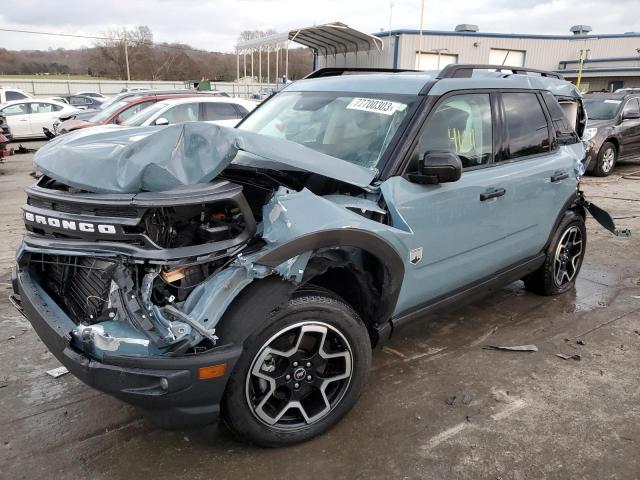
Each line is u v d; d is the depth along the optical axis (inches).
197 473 99.7
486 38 1246.9
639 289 199.0
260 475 99.4
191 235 93.9
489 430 113.7
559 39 1333.7
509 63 1302.9
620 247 252.5
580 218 186.5
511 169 146.9
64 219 91.3
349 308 106.7
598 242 260.7
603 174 454.0
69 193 93.9
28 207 100.0
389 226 111.7
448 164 113.6
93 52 2418.8
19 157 599.8
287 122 146.2
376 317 117.4
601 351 150.1
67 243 91.5
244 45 1186.0
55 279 109.8
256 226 95.5
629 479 100.0
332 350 107.8
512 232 151.3
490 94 143.8
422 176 116.0
